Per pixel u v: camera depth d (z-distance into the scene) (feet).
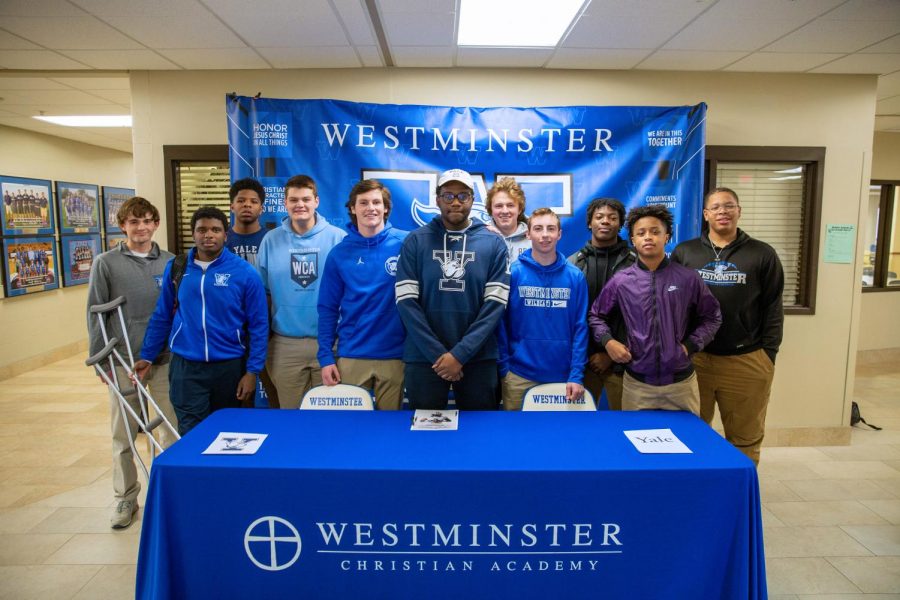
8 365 17.54
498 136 10.78
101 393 15.80
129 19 8.68
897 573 7.39
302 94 11.11
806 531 8.46
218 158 11.16
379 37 9.46
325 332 8.18
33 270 18.62
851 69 11.14
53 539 8.23
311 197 9.21
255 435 5.93
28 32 9.16
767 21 8.75
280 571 5.19
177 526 5.14
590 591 5.21
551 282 7.81
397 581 5.21
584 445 5.66
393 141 10.72
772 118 11.49
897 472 10.66
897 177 18.94
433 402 7.25
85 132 18.95
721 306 8.71
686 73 11.28
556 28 9.09
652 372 7.22
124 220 8.57
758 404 8.87
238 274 7.84
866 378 17.46
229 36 9.36
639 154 10.85
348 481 5.05
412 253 7.23
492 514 5.08
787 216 12.04
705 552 5.13
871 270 19.54
